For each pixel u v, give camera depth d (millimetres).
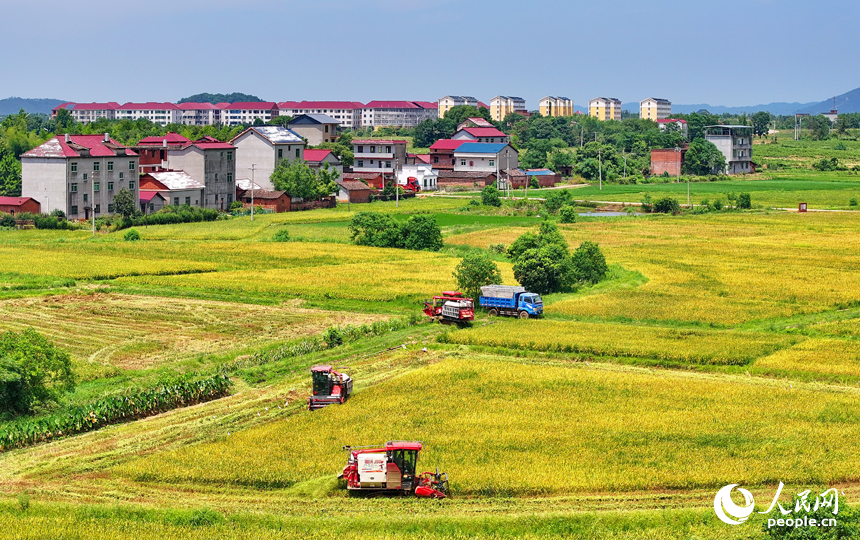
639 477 44469
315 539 37938
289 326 80375
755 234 143000
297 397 59250
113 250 118812
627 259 117125
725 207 182750
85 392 59969
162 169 181500
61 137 158000
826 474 44875
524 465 46031
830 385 62625
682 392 59062
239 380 64125
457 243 132250
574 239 137125
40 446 50656
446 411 54844
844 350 70375
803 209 175000
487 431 51188
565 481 44125
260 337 76188
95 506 41469
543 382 61250
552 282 97938
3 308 84312
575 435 50469
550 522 39938
